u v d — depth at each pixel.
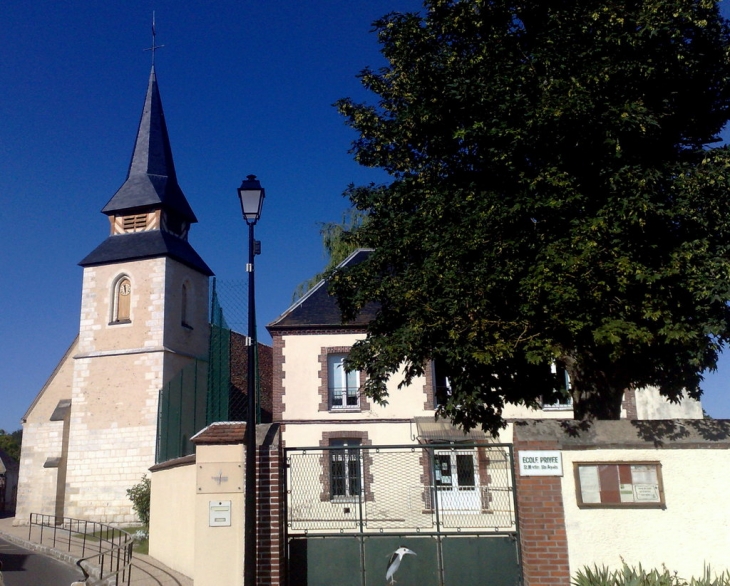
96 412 30.45
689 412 19.73
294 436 20.41
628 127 8.29
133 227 33.69
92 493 29.52
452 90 9.41
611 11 8.69
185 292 33.94
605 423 8.52
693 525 8.08
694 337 8.10
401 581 9.08
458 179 10.09
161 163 35.03
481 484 10.80
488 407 9.72
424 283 9.10
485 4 9.81
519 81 9.05
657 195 8.34
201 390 20.64
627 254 8.11
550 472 8.37
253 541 8.44
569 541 8.18
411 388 20.59
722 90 9.30
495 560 9.05
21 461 32.69
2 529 29.14
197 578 8.86
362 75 11.03
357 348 10.18
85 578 12.20
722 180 8.21
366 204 10.89
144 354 30.62
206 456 9.20
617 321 7.96
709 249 8.42
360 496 9.38
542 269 8.17
